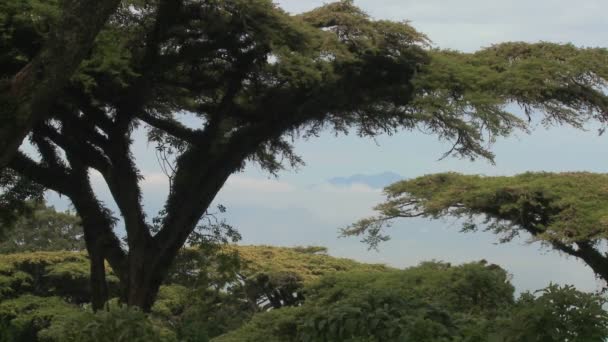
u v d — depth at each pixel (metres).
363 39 18.52
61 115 18.34
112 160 19.06
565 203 22.72
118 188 19.17
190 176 19.83
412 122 21.09
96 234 19.81
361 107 20.50
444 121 19.06
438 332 9.28
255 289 35.06
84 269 33.62
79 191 19.53
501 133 18.55
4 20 14.18
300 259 37.94
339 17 18.86
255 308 35.09
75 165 19.47
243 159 20.81
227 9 17.50
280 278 34.03
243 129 20.28
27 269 34.12
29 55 15.45
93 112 18.48
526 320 8.12
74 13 8.84
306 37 17.81
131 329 10.08
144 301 19.31
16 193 20.36
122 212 19.30
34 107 8.95
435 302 10.52
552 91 19.20
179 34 17.91
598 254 23.06
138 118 20.56
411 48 19.06
